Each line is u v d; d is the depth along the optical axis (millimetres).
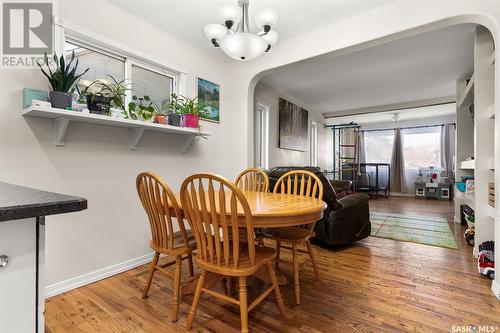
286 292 1855
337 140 7770
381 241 3092
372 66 3686
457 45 3035
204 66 3041
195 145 2941
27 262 578
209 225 1350
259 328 1444
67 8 1882
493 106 2236
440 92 4934
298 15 2324
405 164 7617
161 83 2680
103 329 1441
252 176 2699
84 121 1927
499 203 1753
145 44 2406
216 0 2113
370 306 1662
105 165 2119
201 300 1750
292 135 5180
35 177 1727
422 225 3896
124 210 2260
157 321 1515
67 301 1737
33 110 1548
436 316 1545
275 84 4477
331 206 2648
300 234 1959
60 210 596
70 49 1994
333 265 2352
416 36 2816
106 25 2111
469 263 2371
